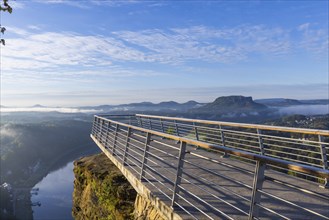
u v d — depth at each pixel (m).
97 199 12.32
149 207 7.99
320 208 6.00
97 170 13.65
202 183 8.04
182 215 5.88
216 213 5.87
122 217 9.77
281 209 5.98
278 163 3.38
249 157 3.89
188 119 13.45
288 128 7.43
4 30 5.78
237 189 7.41
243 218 5.54
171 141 17.20
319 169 2.86
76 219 14.78
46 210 93.56
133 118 22.06
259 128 8.56
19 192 117.38
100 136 17.89
